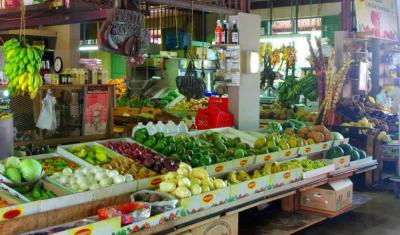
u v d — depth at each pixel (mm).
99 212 3178
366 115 8367
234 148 5176
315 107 9477
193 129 6617
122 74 12531
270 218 5316
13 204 3105
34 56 3953
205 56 9039
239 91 6051
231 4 5941
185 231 3691
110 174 3707
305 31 12133
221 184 4000
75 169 3996
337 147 6102
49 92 6430
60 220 3275
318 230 5449
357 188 7324
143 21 4453
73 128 6852
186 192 3648
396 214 6082
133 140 4918
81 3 4113
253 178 4449
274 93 10695
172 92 9992
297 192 5281
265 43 9477
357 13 7992
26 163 3555
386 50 9805
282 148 5441
